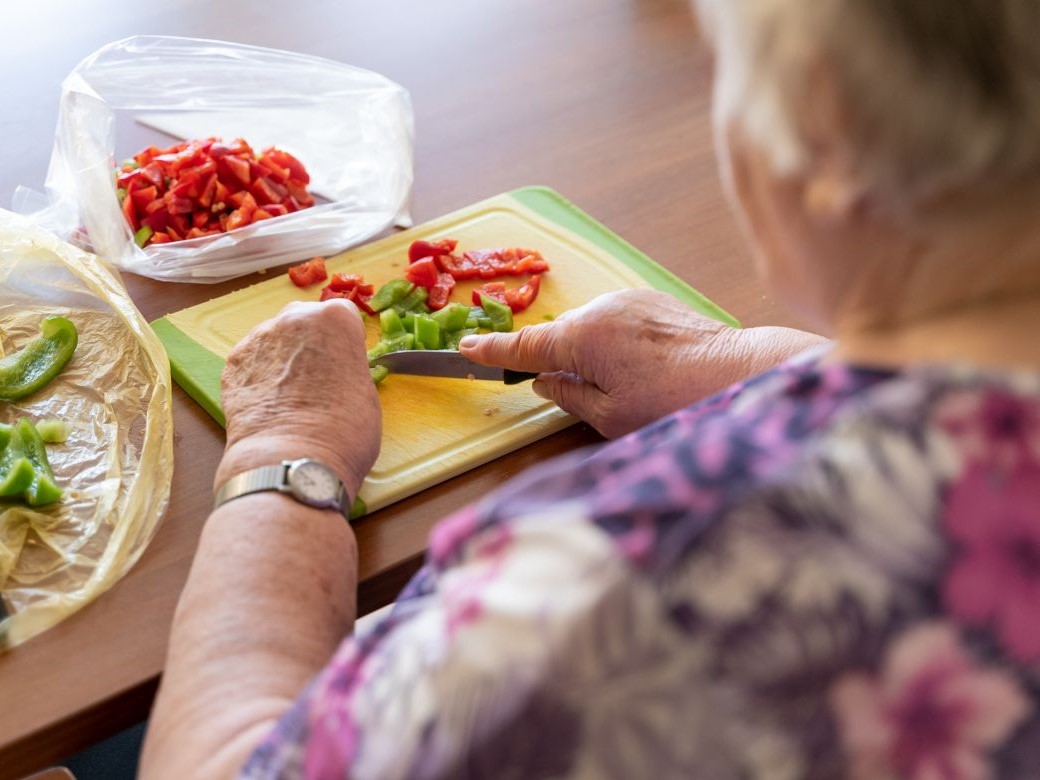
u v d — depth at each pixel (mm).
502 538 515
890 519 478
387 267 1264
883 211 487
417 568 982
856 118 461
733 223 1334
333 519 896
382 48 1626
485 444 1065
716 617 477
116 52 1481
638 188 1391
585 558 489
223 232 1287
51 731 834
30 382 1082
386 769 513
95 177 1257
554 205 1356
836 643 480
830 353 570
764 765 497
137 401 1085
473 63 1606
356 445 969
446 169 1417
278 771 585
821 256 529
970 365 494
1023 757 505
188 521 984
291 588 821
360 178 1374
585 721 491
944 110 443
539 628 483
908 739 497
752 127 503
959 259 496
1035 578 482
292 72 1505
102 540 955
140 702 868
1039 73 436
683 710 490
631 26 1691
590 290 1242
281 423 953
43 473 992
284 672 759
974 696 491
